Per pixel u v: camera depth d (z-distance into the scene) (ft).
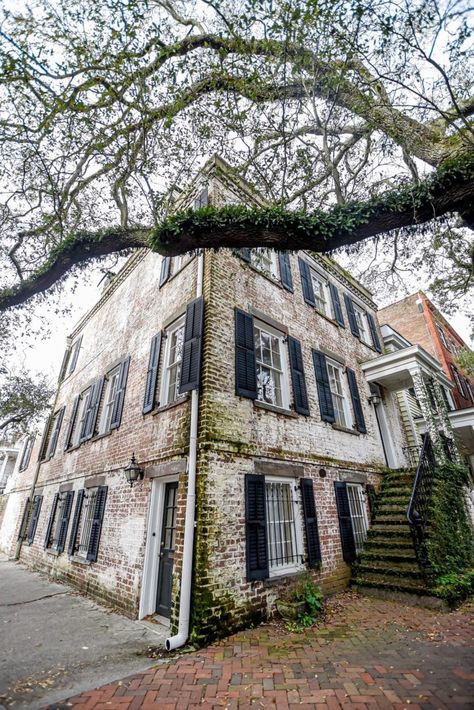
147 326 28.63
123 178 17.92
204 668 11.99
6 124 16.10
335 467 25.22
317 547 20.71
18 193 19.12
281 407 23.86
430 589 18.85
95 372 36.99
